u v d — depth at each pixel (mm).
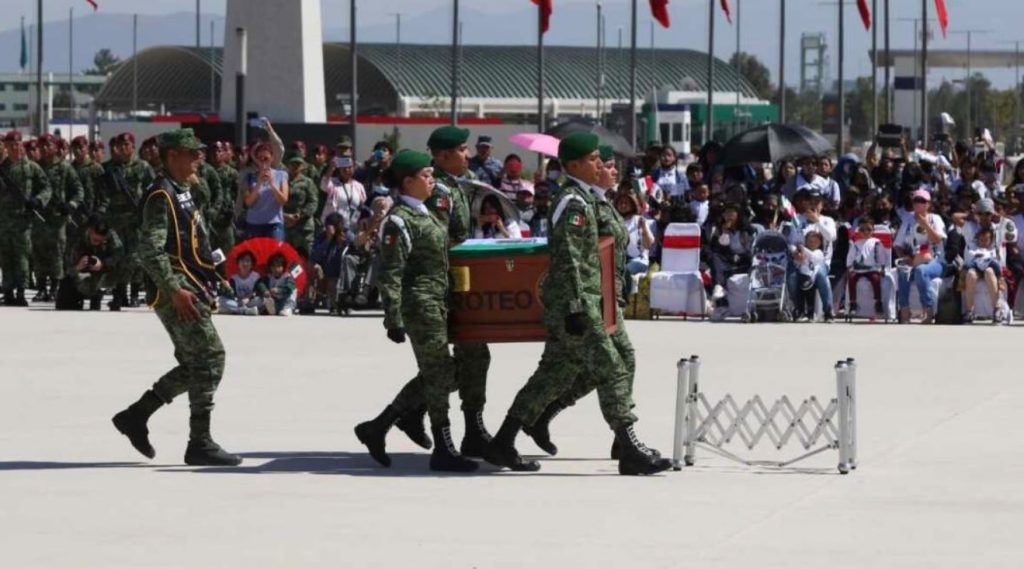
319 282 33719
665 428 18812
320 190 35438
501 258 15891
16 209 35469
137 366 24484
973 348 27141
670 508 14102
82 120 163375
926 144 75312
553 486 15211
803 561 12102
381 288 15734
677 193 38000
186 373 16203
